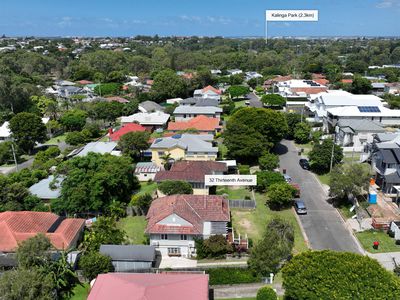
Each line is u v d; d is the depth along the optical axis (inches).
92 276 1454.2
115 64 7647.6
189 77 5851.4
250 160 2760.8
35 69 7564.0
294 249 1676.9
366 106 3376.0
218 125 3408.0
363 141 2869.1
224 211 1803.6
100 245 1604.3
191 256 1672.0
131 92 5403.5
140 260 1515.7
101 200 1991.9
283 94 4763.8
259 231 1845.5
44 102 4360.2
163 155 2652.6
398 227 1722.4
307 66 7327.8
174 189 2082.9
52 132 3855.8
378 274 1146.7
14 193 1977.1
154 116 3757.4
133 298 1171.3
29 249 1389.0
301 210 1994.3
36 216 1776.6
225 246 1609.3
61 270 1424.7
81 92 5565.9
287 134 3272.6
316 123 3558.1
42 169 2588.6
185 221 1662.2
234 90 4958.2
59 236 1657.2
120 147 2797.7
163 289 1214.9
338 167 2135.8
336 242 1738.4
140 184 2463.1
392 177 2135.8
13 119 3213.6
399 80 6161.4
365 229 1823.3
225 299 1391.5
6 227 1670.8
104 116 4003.4
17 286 1202.6
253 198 2204.7
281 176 2253.9
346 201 2100.1
